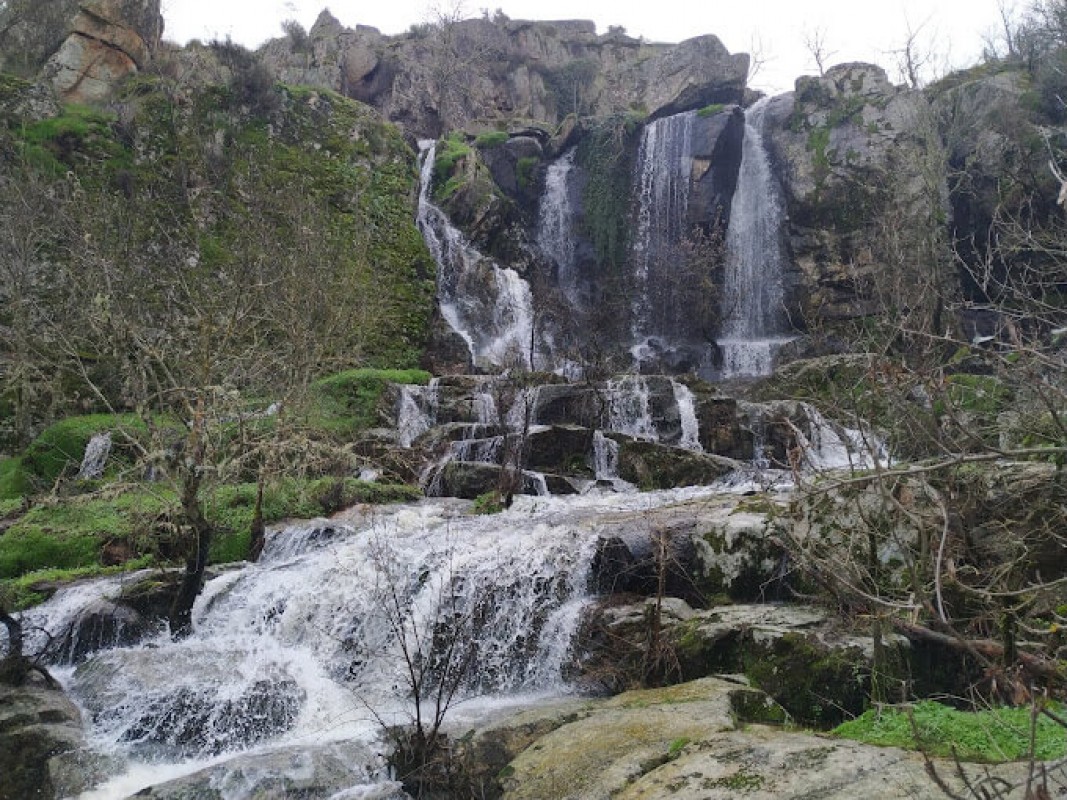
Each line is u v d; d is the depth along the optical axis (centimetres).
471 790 546
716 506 955
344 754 624
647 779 459
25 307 1716
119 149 2144
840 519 677
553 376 1852
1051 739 466
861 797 400
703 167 2720
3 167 1903
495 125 3344
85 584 1004
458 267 2556
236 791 578
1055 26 2459
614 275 2817
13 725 675
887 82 2705
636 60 4025
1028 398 693
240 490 1198
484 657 797
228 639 869
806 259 2645
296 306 1385
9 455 1670
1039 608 548
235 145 2303
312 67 3712
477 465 1381
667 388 1731
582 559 869
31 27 2414
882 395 506
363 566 906
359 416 1641
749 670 648
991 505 627
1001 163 2308
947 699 614
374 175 2517
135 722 714
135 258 1639
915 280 1215
